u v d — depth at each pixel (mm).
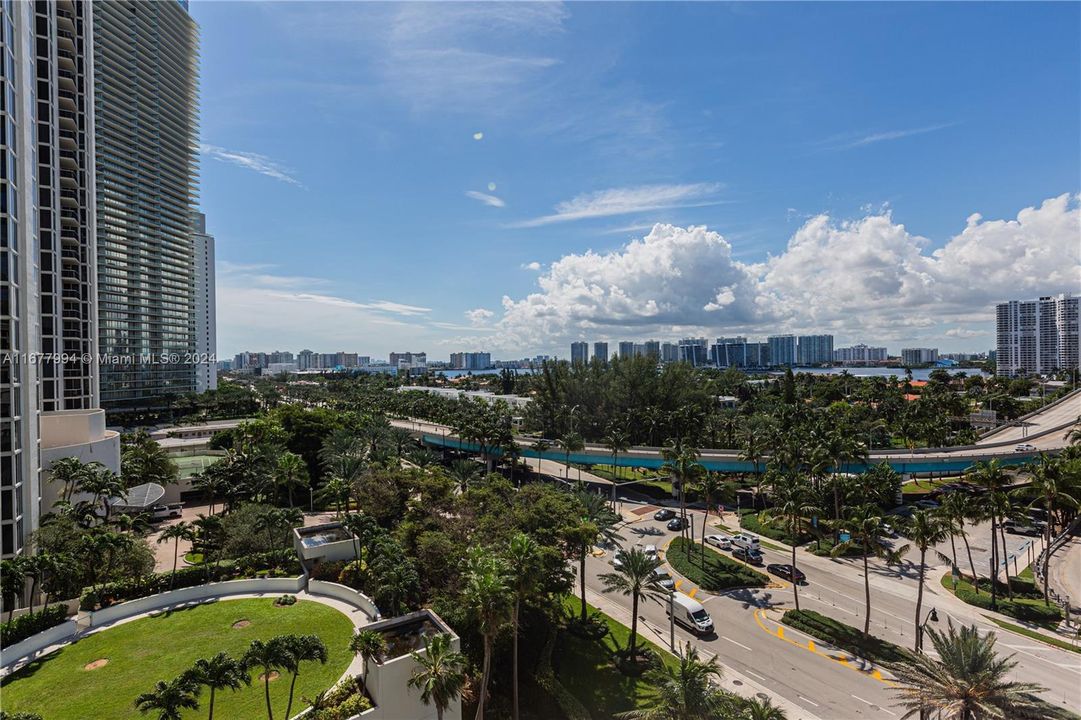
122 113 152250
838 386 197125
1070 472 58031
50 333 73375
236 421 158625
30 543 49844
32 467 52156
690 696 29047
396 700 30641
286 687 33344
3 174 50312
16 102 53156
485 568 33531
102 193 147625
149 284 161875
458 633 39781
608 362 152000
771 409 140250
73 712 30859
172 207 168875
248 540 55438
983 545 72625
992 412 153500
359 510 68750
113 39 148375
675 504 93250
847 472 93938
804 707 38062
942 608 53969
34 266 56094
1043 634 48406
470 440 103500
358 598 44656
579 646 46031
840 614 52500
